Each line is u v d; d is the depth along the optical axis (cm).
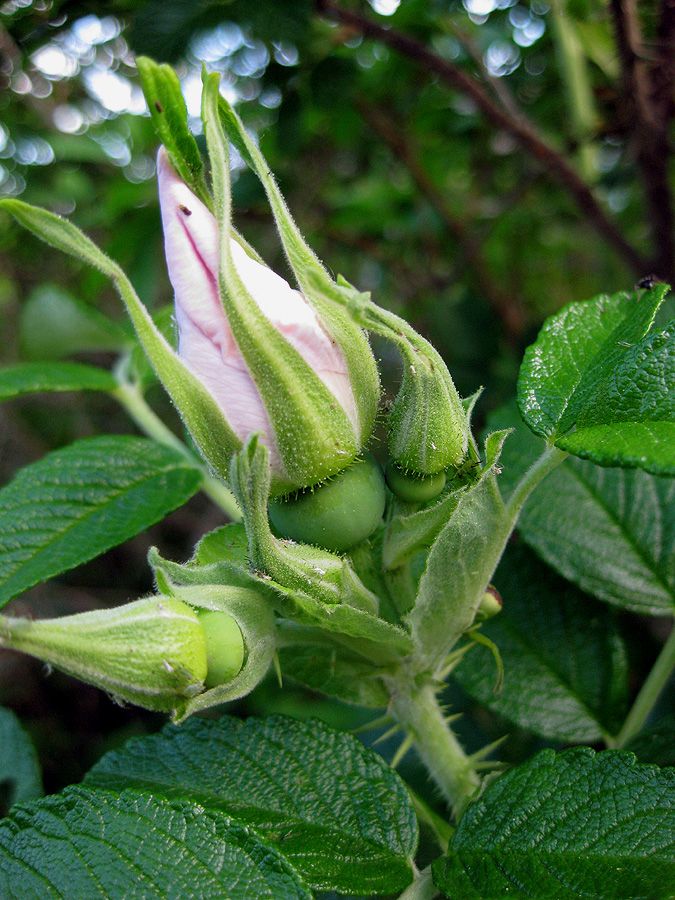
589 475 12
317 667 10
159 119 8
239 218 23
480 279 24
